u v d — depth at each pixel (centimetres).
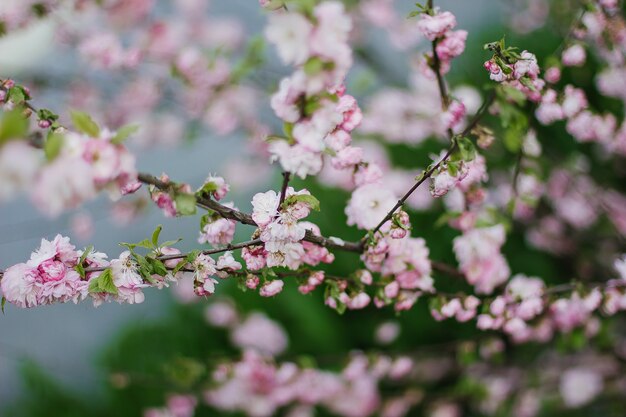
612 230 132
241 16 160
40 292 91
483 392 131
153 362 155
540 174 119
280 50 84
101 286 91
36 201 79
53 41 133
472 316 106
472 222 109
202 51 131
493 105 103
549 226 134
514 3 148
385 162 143
